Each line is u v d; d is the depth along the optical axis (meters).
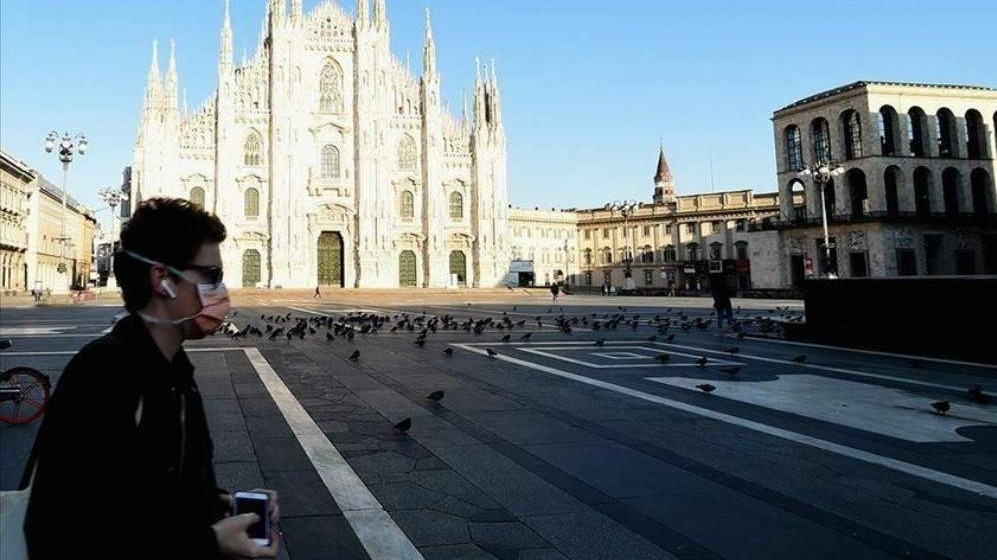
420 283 79.06
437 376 12.01
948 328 15.15
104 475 1.71
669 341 18.84
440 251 79.00
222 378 11.62
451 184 81.19
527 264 95.25
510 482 5.84
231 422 8.12
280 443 7.12
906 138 69.12
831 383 11.46
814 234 72.50
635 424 8.17
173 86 70.56
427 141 79.31
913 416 8.72
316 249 75.81
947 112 72.19
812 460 6.60
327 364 13.52
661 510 5.15
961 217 69.62
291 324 25.81
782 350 17.00
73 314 34.38
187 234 2.13
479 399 9.79
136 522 1.75
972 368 13.52
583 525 4.83
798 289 65.75
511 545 4.46
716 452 6.88
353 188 77.00
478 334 20.89
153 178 68.94
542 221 115.19
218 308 2.23
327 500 5.33
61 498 1.67
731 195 104.12
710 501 5.37
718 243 103.56
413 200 79.75
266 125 74.12
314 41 77.12
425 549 4.38
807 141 73.25
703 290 92.31
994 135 73.44
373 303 51.81
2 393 8.06
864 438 7.52
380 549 4.38
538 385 11.07
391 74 80.31
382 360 14.23
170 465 1.99
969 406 9.43
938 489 5.71
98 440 1.73
